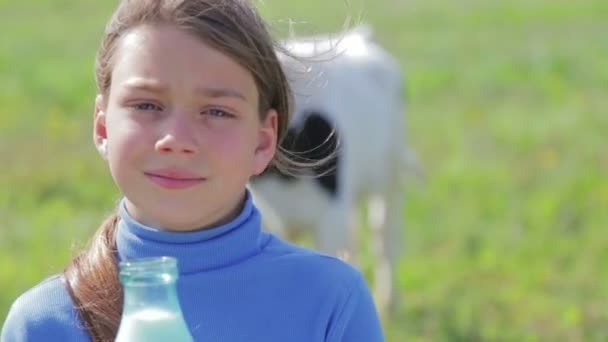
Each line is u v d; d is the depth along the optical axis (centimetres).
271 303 281
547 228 1005
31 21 2795
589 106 1614
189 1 269
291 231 755
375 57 883
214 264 278
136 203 271
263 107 282
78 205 1144
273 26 346
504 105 1648
